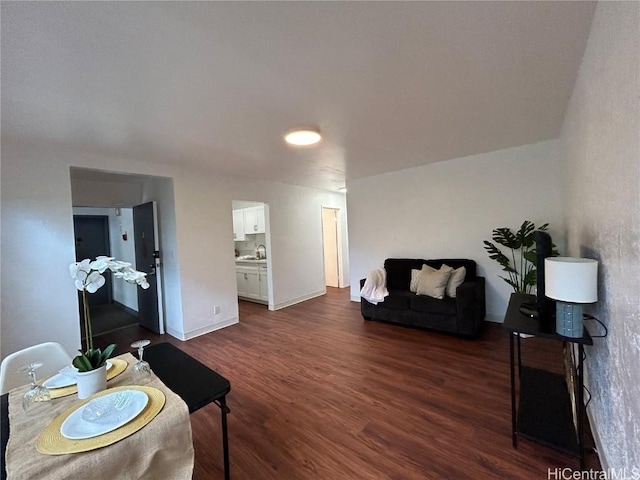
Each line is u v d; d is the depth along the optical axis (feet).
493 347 9.92
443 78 5.73
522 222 11.26
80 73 5.06
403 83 5.86
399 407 6.79
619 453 3.93
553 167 10.50
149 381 4.45
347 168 13.44
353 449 5.56
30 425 3.46
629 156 3.21
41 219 8.56
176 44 4.42
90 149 9.23
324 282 19.85
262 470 5.14
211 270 13.07
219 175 13.50
